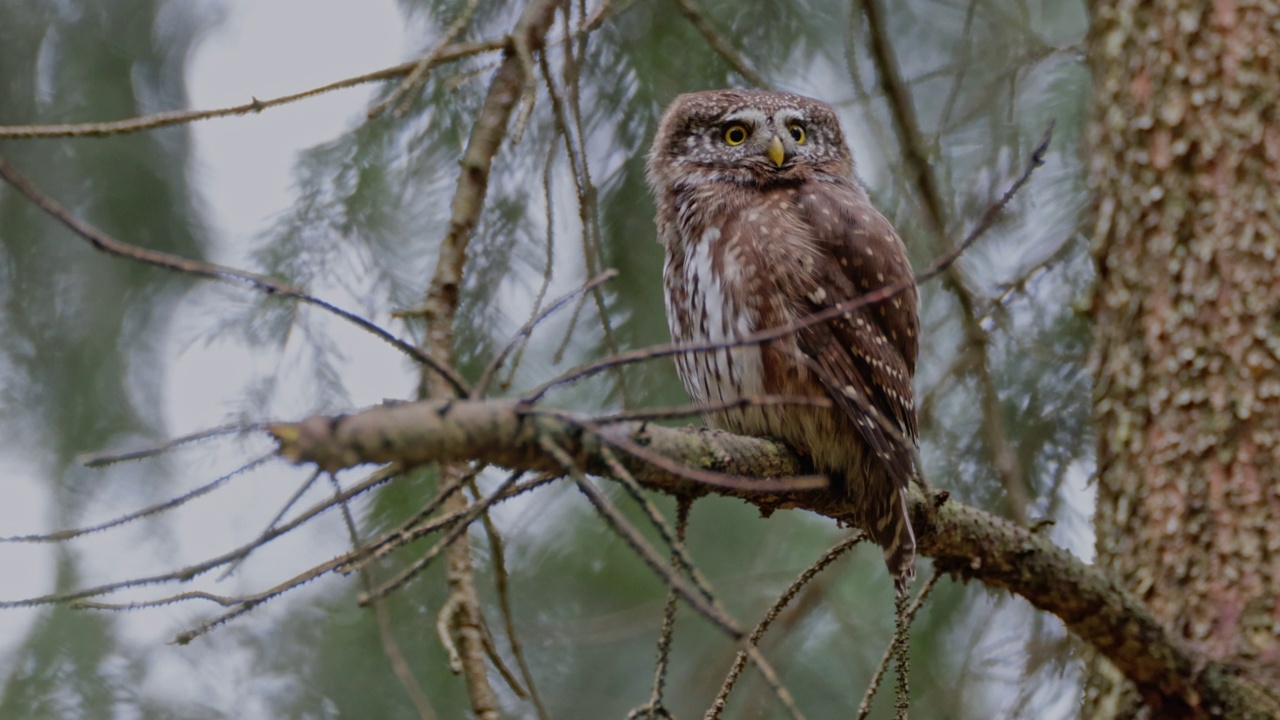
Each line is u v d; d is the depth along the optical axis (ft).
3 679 32.50
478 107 32.14
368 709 34.06
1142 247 28.27
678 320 32.22
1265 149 27.32
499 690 36.22
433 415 15.85
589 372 16.42
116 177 35.58
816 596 34.22
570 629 35.22
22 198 34.81
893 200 33.94
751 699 33.96
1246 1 27.94
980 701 34.65
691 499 22.71
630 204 34.27
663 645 18.11
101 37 36.40
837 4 35.45
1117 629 25.08
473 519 16.99
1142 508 27.30
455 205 21.04
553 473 19.44
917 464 24.45
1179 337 27.37
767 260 30.25
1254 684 24.75
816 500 28.48
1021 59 32.89
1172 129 28.04
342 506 17.07
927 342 34.88
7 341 34.91
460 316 31.68
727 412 30.30
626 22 33.55
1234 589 25.76
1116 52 29.35
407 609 33.65
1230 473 26.37
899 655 22.20
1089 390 34.24
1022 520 30.04
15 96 35.42
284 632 35.42
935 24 38.24
